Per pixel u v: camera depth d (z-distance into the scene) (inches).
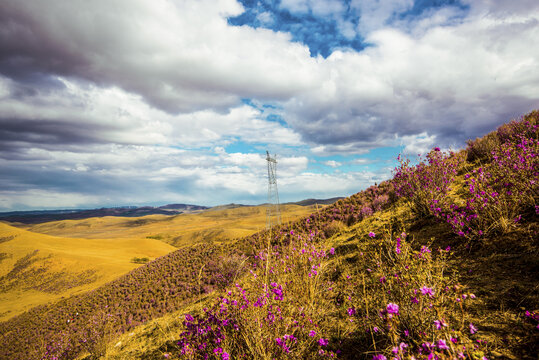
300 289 133.4
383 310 94.7
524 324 82.4
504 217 139.2
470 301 100.9
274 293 118.0
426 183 214.7
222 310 123.6
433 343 70.6
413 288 96.0
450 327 88.4
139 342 232.2
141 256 4042.8
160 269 1267.2
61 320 1151.0
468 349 74.7
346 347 102.8
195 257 1195.9
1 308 2345.0
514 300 94.3
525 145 192.7
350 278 160.4
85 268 3112.7
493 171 184.2
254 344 103.7
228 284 176.1
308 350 106.6
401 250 114.3
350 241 240.7
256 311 112.8
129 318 749.3
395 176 243.9
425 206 208.5
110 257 3705.7
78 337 352.5
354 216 419.5
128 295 1090.7
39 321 1328.7
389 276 113.3
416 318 91.3
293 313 124.3
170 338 207.2
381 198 415.2
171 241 7101.4
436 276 96.5
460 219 151.9
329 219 544.4
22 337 1149.7
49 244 4173.2
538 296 91.0
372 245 194.5
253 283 140.0
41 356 412.5
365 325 110.0
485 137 332.2
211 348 113.7
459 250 142.2
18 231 4547.2
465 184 223.8
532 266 108.0
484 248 133.6
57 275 3026.6
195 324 127.1
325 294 149.4
